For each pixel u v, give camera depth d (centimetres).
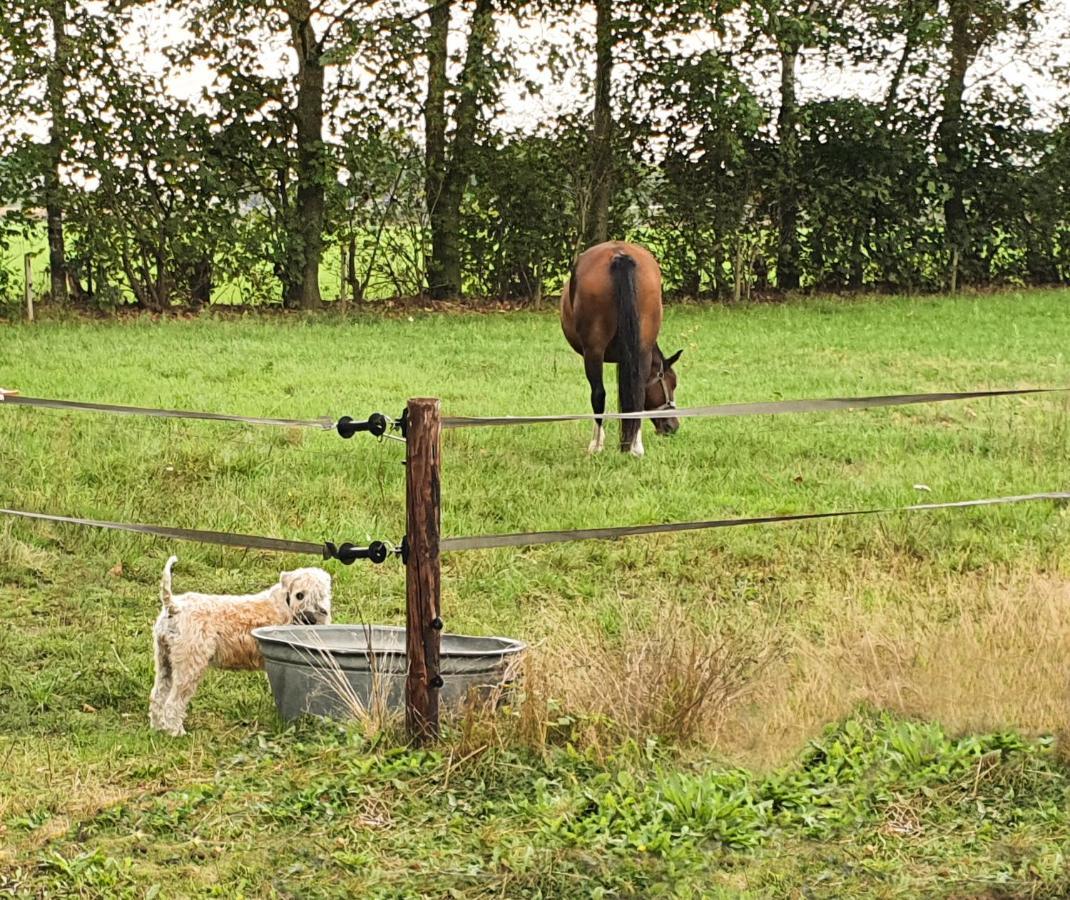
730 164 2720
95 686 726
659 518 1022
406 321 2367
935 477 1134
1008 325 2316
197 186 2358
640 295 1250
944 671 621
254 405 1419
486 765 551
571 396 1537
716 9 2533
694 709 590
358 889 461
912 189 2869
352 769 552
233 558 944
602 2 2561
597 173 2653
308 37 2411
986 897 452
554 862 473
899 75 2905
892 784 530
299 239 2458
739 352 1977
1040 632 668
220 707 689
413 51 2419
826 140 2839
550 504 1057
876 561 940
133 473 1100
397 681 623
